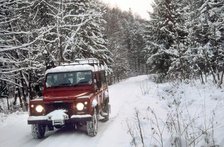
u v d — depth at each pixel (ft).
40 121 34.94
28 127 44.60
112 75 240.73
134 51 405.59
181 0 121.19
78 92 38.34
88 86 38.83
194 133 26.61
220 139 23.67
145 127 33.99
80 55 95.76
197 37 72.59
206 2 69.00
